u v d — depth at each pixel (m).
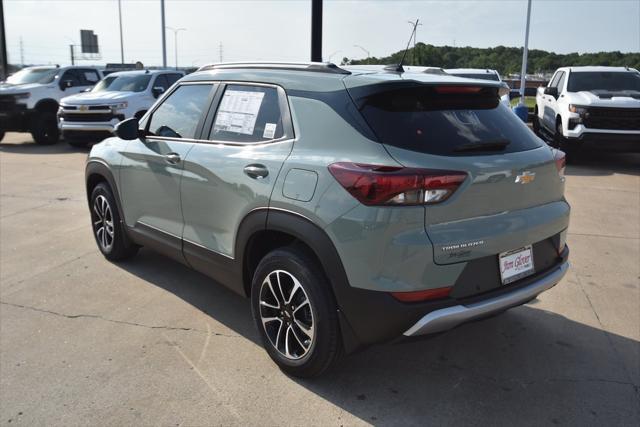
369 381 3.06
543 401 2.87
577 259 5.04
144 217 4.21
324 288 2.76
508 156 2.77
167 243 3.97
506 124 3.02
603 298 4.18
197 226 3.62
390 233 2.46
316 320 2.79
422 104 2.77
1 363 3.22
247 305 4.05
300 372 2.99
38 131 13.66
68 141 13.02
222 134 3.46
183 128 3.80
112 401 2.86
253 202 3.03
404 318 2.52
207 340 3.51
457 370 3.17
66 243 5.49
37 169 9.92
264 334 3.16
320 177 2.69
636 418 2.73
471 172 2.56
